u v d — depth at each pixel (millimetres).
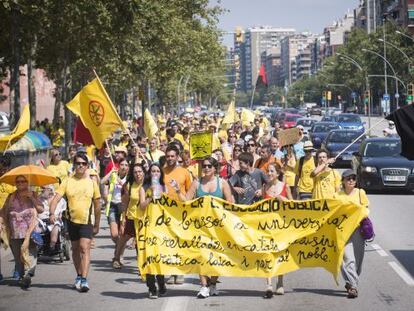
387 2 178125
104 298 12781
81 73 51562
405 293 12852
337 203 12547
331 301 12281
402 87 126125
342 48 163375
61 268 15719
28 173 13672
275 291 13008
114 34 40250
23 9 35250
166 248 12727
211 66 75062
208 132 17734
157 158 21094
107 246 18469
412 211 24562
